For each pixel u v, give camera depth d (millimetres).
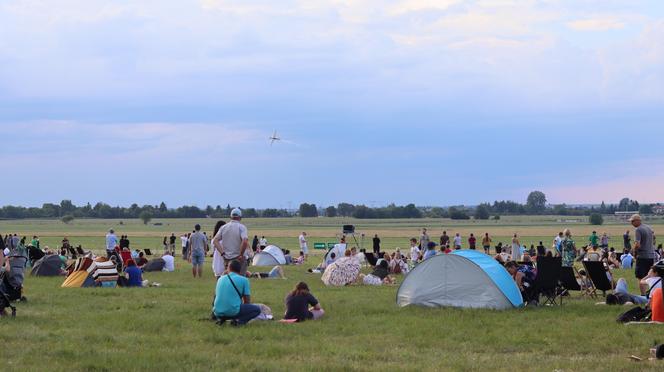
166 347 12516
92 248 70375
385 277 26891
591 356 11969
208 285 24891
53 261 29672
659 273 14758
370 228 167000
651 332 13859
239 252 18562
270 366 10992
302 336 13844
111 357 11438
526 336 13820
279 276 29938
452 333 14203
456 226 178500
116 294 21312
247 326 14695
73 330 14109
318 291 23172
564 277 19297
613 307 18328
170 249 59281
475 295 18109
